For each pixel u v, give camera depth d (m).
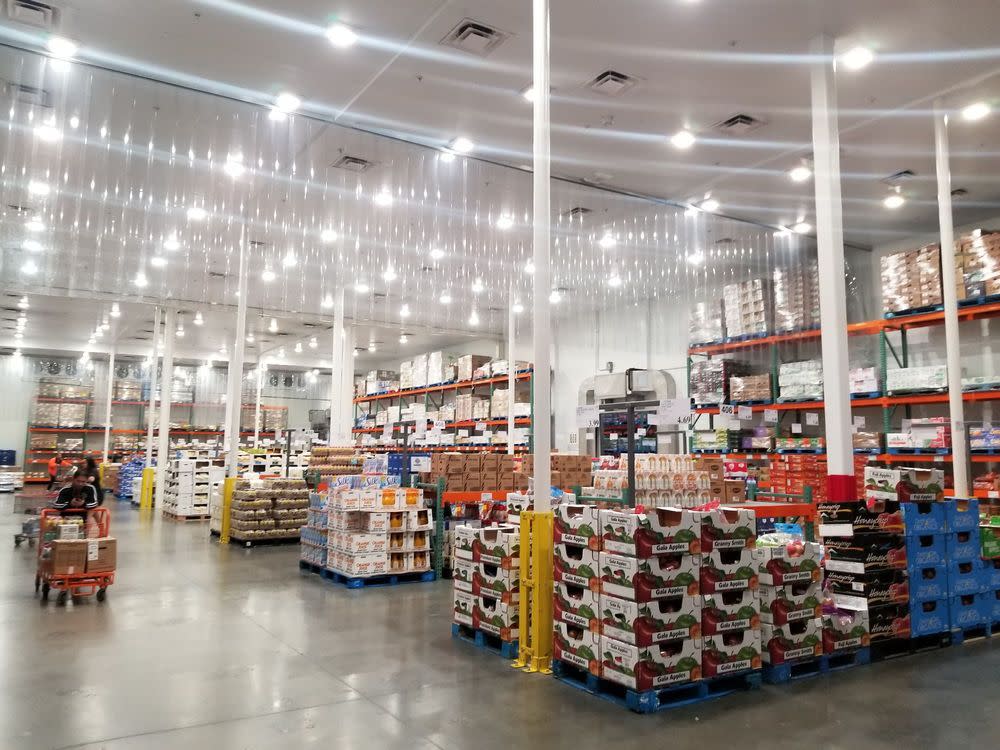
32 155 7.91
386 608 5.97
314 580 7.29
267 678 4.07
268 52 6.03
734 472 8.97
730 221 10.18
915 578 4.96
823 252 5.49
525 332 17.59
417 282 13.45
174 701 3.69
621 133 7.52
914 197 9.16
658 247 11.36
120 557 8.74
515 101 6.87
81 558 6.18
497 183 8.84
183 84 6.50
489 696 3.82
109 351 22.58
